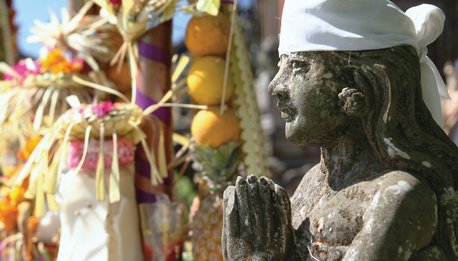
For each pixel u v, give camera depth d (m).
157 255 3.53
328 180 2.34
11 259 4.36
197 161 3.66
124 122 3.51
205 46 3.65
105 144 3.50
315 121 2.25
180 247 3.63
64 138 3.48
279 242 2.23
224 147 3.61
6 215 4.38
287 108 2.29
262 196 2.26
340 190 2.28
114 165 3.45
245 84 3.67
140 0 3.67
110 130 3.50
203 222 3.57
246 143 3.64
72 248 3.45
